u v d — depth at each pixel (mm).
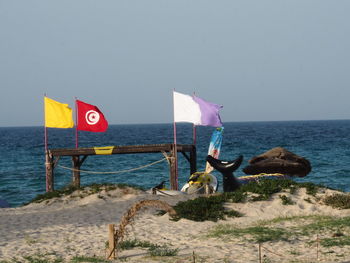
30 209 30250
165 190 35094
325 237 18891
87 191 33469
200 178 36969
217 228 21844
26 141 177500
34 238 20547
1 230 22531
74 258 16531
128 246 18297
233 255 16406
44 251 18047
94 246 18859
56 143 157375
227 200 26609
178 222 23547
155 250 17484
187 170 65938
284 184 28922
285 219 23281
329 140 136750
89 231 21984
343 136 162500
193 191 35844
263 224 22281
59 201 32000
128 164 78375
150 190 35844
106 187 33969
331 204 26188
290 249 17250
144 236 20500
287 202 26516
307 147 107625
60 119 37656
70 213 27078
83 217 25672
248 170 37438
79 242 19625
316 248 17203
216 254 16609
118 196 32500
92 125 37750
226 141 136000
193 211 24719
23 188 53844
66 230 22312
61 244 19266
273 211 25328
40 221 24844
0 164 81562
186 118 38000
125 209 27484
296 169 36562
